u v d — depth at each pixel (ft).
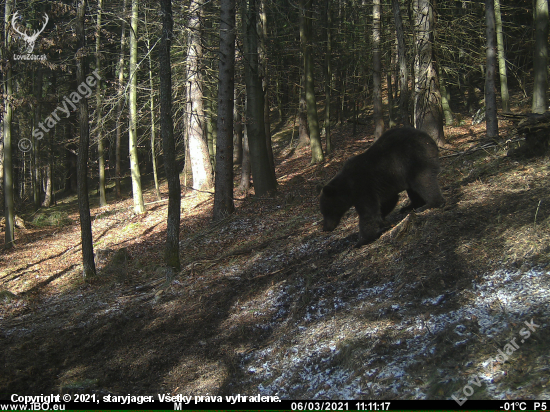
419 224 23.52
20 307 38.32
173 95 70.85
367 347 16.92
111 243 57.16
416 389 14.03
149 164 121.70
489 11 41.37
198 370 20.67
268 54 64.80
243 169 66.85
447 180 33.09
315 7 78.74
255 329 22.48
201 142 73.10
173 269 33.40
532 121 28.55
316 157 74.38
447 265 19.65
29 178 128.36
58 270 49.70
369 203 24.35
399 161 24.09
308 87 73.20
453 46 53.72
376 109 73.92
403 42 44.11
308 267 25.86
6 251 63.72
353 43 80.84
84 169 40.27
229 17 49.32
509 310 15.85
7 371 23.21
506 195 24.27
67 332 28.30
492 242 20.12
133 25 64.54
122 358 23.35
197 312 26.30
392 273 21.21
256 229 44.04
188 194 78.54
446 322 16.52
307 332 20.01
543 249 18.03
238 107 72.69
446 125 77.05
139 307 29.27
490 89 41.63
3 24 62.18
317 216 40.14
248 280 28.07
